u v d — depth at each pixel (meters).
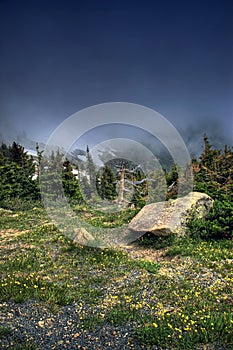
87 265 12.20
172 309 8.17
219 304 8.34
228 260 11.98
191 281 10.22
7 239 16.92
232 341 6.35
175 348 6.26
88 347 6.44
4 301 8.37
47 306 8.31
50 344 6.52
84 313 8.01
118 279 10.68
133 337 6.76
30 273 11.15
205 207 16.75
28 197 30.61
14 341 6.45
